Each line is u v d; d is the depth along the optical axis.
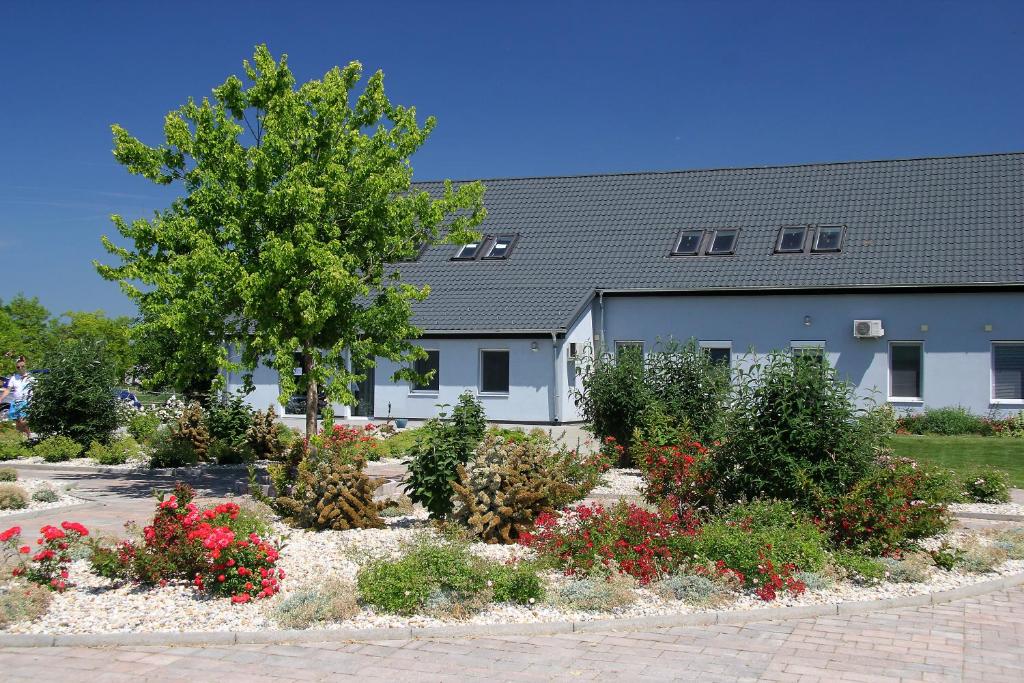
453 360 26.56
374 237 15.37
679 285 26.09
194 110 15.44
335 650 6.95
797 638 7.31
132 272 14.57
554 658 6.79
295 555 9.40
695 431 15.87
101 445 18.94
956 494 12.82
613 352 26.91
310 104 15.52
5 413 27.78
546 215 30.00
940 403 24.41
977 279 23.95
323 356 15.25
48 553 8.16
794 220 27.38
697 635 7.39
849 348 25.03
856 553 9.34
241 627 7.29
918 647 7.08
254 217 14.80
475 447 11.32
